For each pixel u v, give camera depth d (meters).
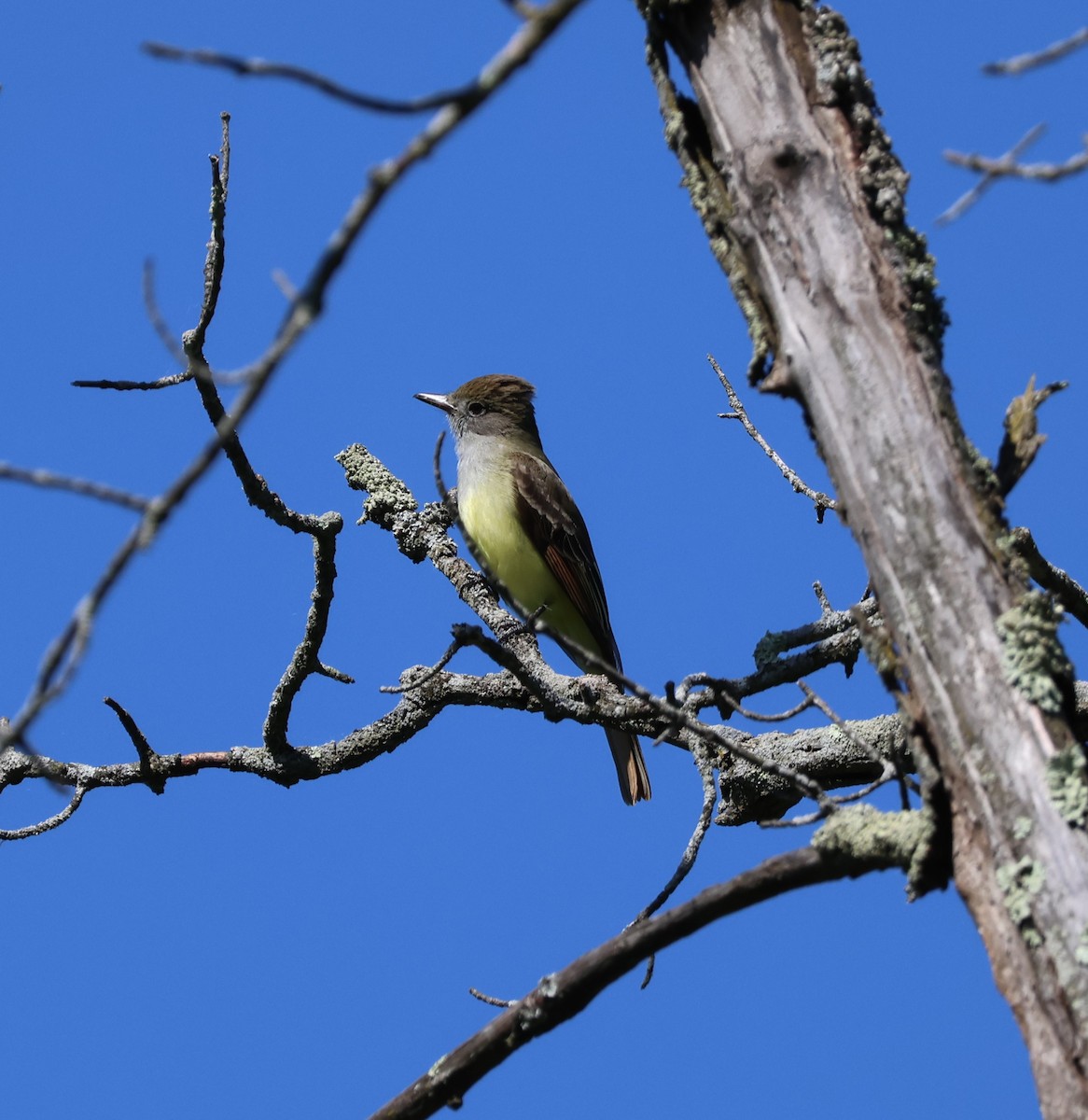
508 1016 7.54
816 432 7.12
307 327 4.98
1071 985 5.98
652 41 7.84
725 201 7.51
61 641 5.27
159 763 12.77
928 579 6.68
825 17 7.45
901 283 7.07
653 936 7.26
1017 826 6.27
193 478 5.11
